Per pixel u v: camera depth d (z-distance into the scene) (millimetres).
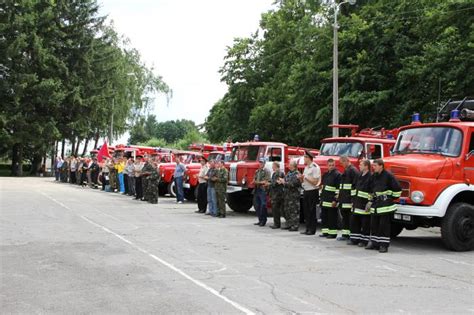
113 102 52375
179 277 7738
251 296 6723
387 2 27859
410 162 10930
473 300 6758
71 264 8555
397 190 10406
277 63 42281
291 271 8352
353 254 10094
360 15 28578
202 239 11602
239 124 43875
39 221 14039
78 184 33688
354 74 25953
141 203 20750
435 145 11453
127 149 29281
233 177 17469
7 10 48000
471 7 21078
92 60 52094
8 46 46375
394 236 12750
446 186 10672
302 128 31547
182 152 25391
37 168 54906
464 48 21484
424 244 11711
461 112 12016
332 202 12133
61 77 50156
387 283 7648
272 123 38219
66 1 51688
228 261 9062
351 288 7285
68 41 49938
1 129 46781
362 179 11094
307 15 40531
